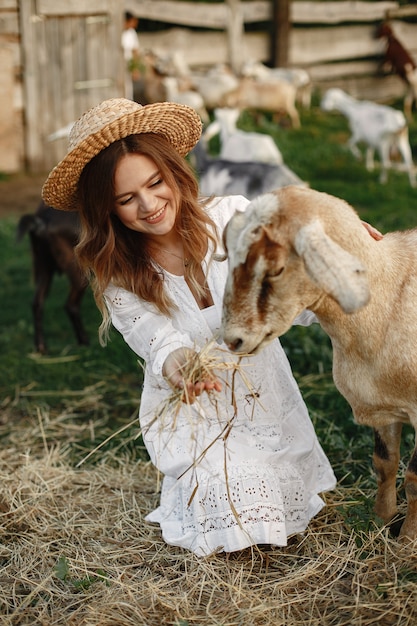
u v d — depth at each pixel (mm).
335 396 4926
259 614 3047
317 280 2521
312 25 16812
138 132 3156
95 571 3453
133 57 13031
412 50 16141
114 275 3332
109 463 4512
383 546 3369
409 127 14016
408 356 2990
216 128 10961
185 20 14883
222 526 3291
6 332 6766
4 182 11641
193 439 3105
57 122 12086
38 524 3836
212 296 3342
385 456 3434
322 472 3650
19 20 11625
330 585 3201
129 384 5715
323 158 11953
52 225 6168
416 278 3031
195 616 3086
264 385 3430
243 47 15547
